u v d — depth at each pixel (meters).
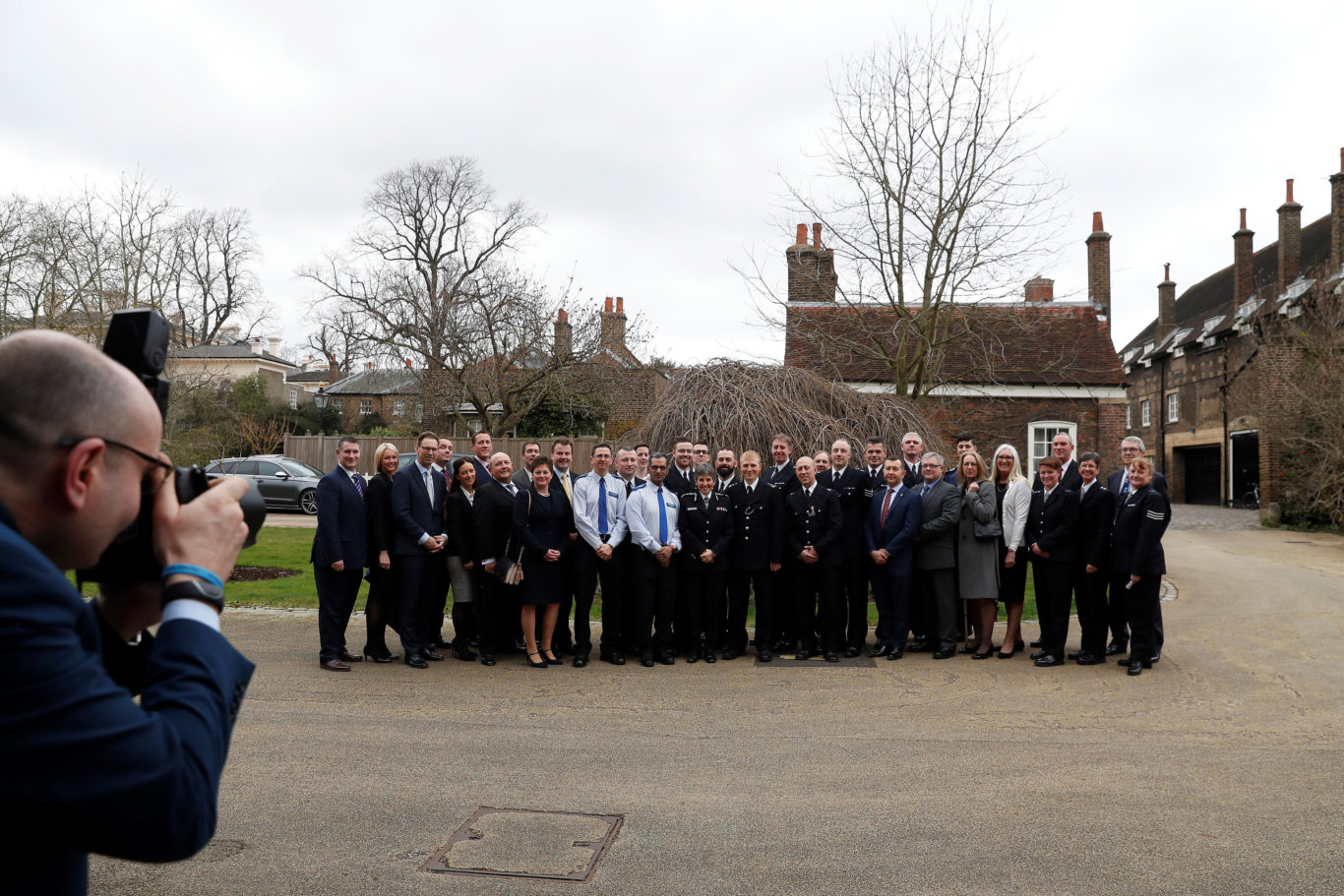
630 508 8.59
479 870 3.88
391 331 26.91
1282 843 4.21
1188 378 36.94
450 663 8.44
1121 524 8.23
